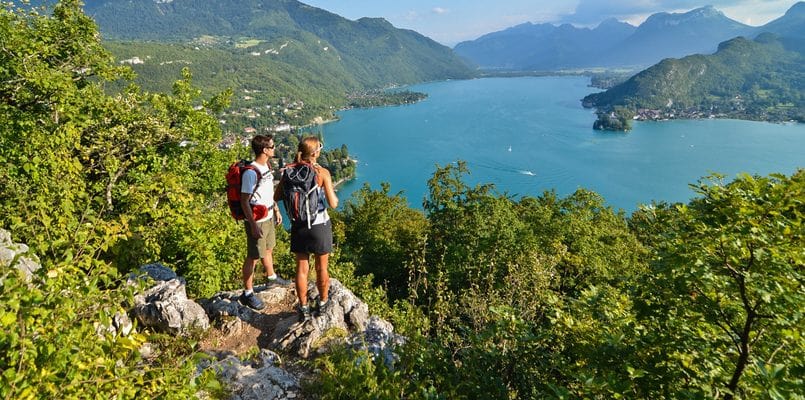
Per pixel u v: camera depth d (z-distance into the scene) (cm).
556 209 3744
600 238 3238
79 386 294
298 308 616
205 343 568
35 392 262
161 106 1614
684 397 445
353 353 512
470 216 3184
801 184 391
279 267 1333
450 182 3706
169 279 664
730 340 493
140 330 569
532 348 580
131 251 733
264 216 600
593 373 475
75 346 307
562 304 660
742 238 411
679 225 495
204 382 356
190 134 1642
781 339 448
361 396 423
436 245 2902
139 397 322
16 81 1349
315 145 562
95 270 356
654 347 519
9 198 787
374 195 4019
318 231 567
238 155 1798
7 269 304
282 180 569
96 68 1669
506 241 2531
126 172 1274
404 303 1098
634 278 602
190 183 1541
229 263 931
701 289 480
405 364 505
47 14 1572
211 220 937
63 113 1345
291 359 547
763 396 379
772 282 411
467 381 522
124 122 1460
